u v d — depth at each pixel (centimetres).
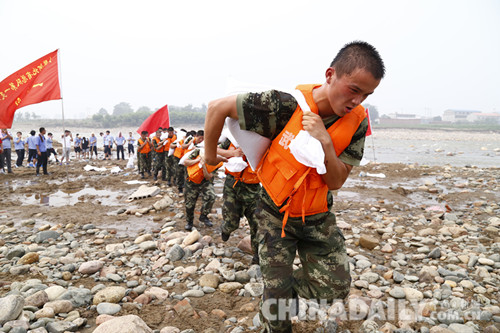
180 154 924
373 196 887
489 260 419
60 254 471
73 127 12962
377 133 9188
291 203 192
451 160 2095
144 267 430
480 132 10356
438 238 525
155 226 632
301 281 218
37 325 271
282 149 183
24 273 402
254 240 428
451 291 349
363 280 372
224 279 386
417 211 723
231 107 183
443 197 869
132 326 253
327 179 182
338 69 162
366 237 498
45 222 671
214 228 604
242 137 192
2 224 655
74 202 873
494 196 863
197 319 299
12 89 977
